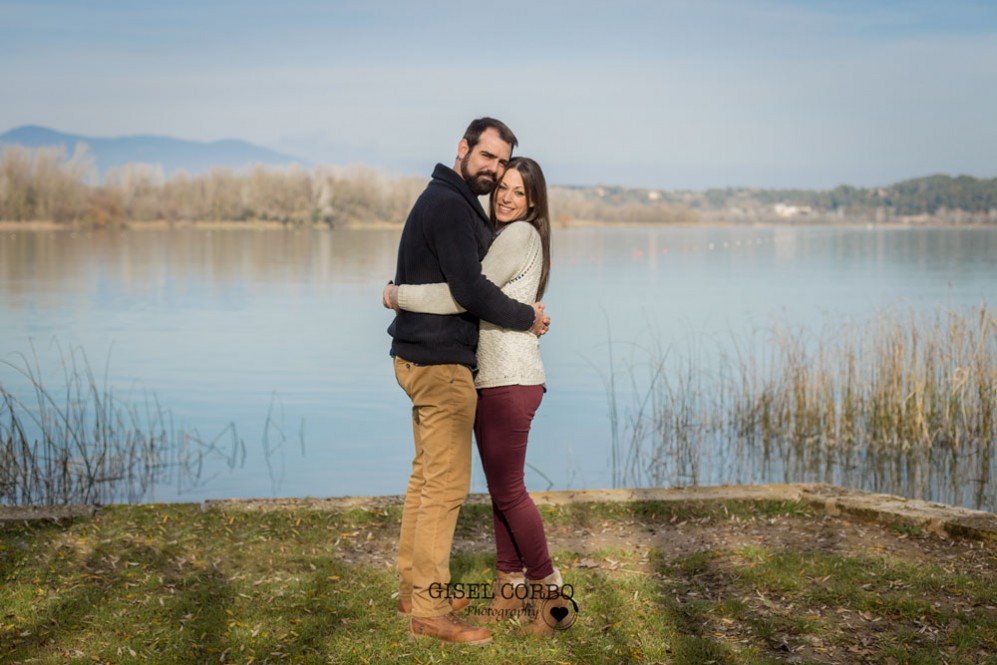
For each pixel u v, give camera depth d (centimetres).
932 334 1076
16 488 815
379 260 4238
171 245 5369
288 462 941
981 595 451
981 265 3919
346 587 468
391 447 1006
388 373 1452
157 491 836
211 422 1113
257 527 554
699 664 390
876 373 1035
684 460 959
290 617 433
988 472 908
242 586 466
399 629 422
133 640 405
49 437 877
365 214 9100
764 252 5325
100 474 872
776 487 635
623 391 1291
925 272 3475
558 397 1261
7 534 533
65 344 1698
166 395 1271
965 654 394
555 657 399
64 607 435
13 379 1353
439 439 406
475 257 388
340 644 406
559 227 11431
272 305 2386
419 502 433
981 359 999
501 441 413
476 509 593
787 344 1255
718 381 1309
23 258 4075
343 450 991
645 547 537
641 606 446
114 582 468
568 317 2091
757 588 467
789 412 1050
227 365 1507
